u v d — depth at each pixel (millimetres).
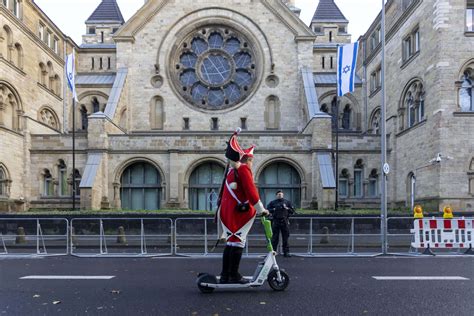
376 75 38562
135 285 8914
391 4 34688
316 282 9164
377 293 7949
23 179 31844
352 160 32500
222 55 39562
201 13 39125
